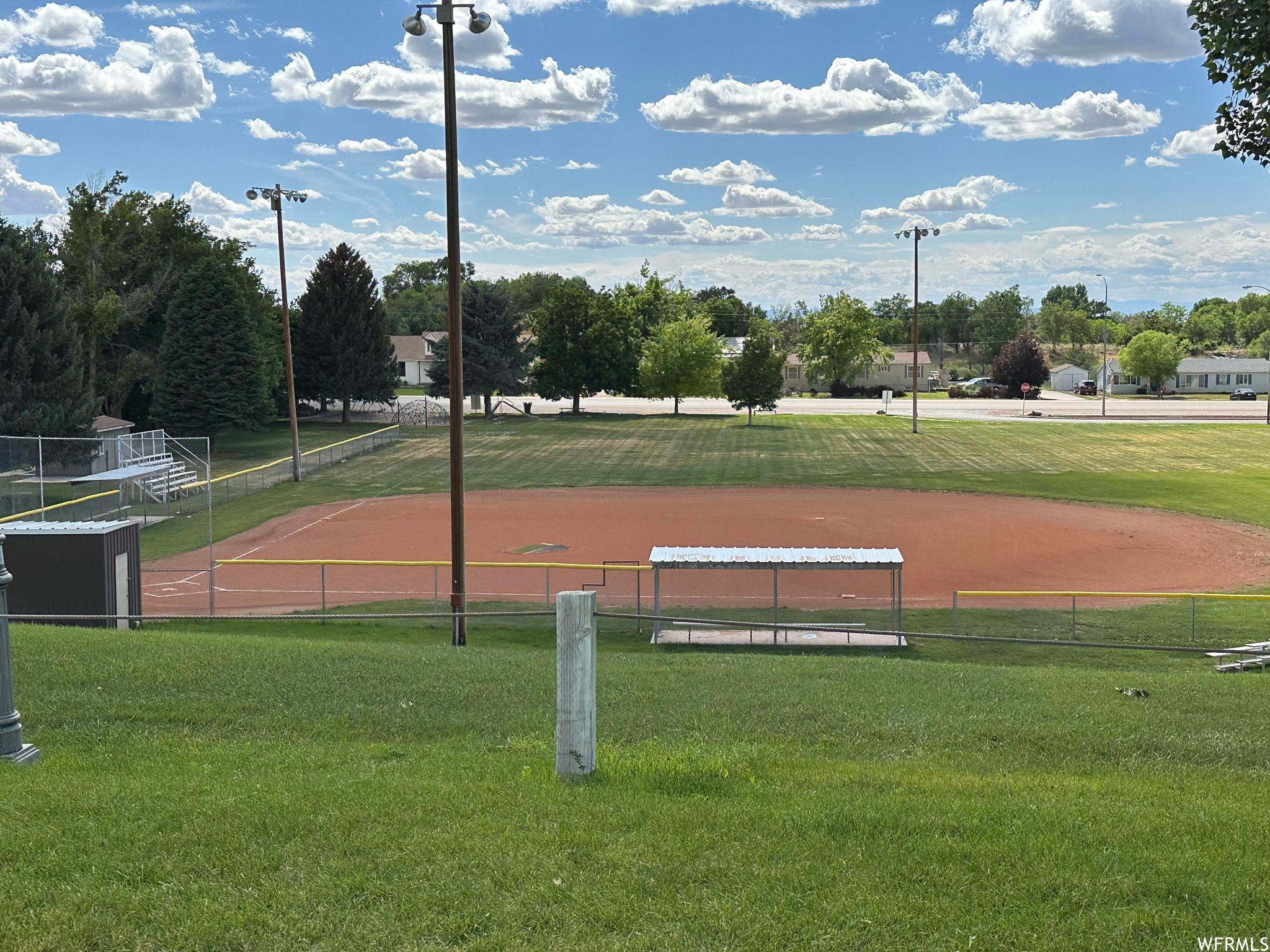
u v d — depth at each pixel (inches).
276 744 434.6
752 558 980.6
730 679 605.0
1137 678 644.7
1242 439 2618.1
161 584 1198.3
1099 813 322.0
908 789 362.6
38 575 880.9
